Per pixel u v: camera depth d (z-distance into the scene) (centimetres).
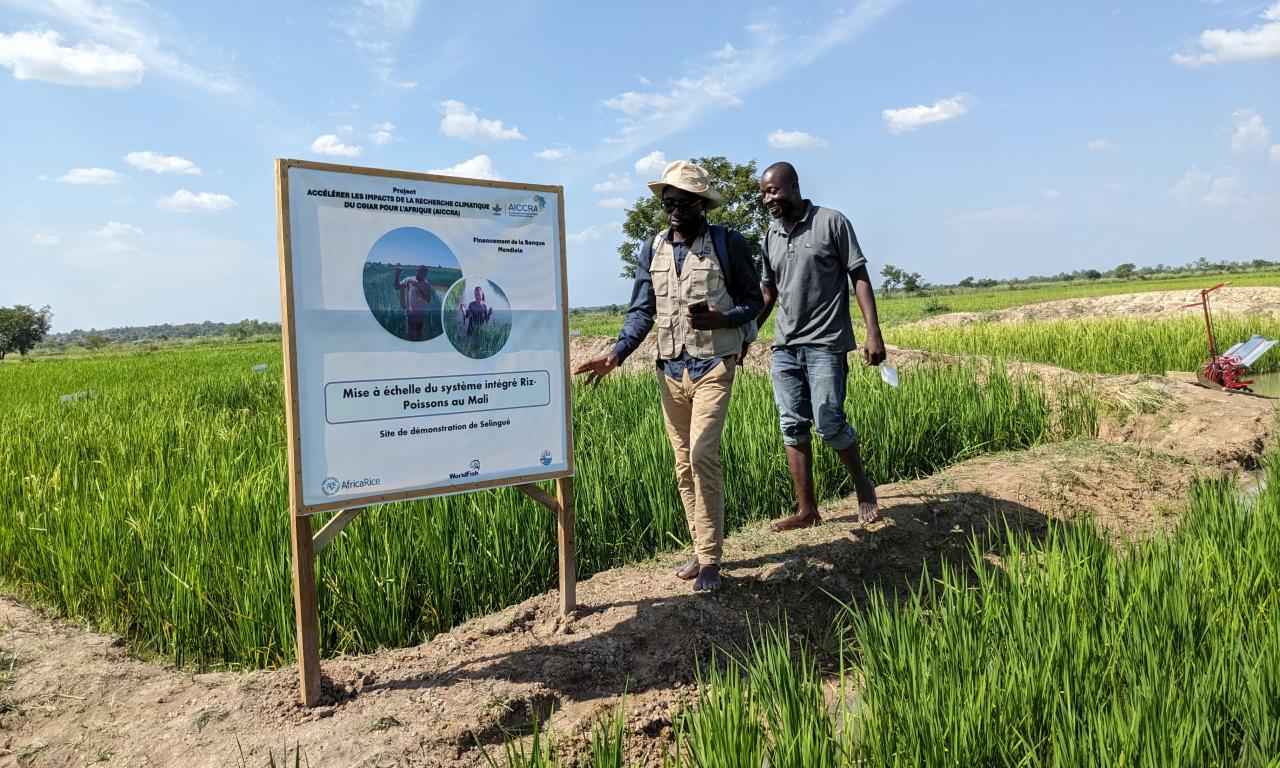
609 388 1025
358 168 332
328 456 329
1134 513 584
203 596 404
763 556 462
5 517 543
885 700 275
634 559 510
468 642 385
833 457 608
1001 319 3181
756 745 248
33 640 407
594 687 350
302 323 321
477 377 367
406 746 297
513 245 376
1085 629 298
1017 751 257
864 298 464
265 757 293
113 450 726
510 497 474
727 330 404
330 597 403
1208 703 257
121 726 324
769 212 493
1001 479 603
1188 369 1450
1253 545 393
